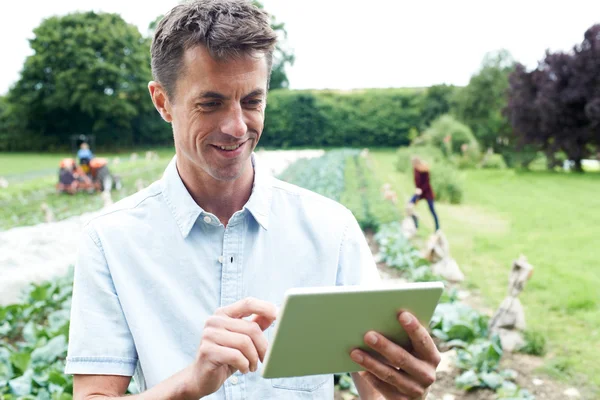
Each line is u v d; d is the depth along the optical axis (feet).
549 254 31.99
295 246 6.03
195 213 5.79
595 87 85.10
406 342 5.00
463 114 115.24
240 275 5.83
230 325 4.78
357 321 4.75
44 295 22.12
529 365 17.71
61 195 63.26
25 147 175.94
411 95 148.25
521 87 93.61
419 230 40.40
